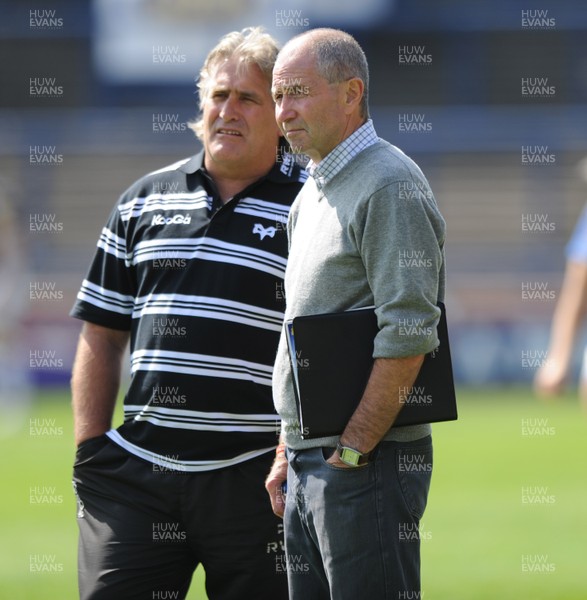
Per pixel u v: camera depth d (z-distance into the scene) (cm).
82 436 1568
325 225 1298
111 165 9306
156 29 9750
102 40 9762
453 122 9394
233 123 1521
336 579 1284
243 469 1495
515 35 9681
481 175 9194
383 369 1236
